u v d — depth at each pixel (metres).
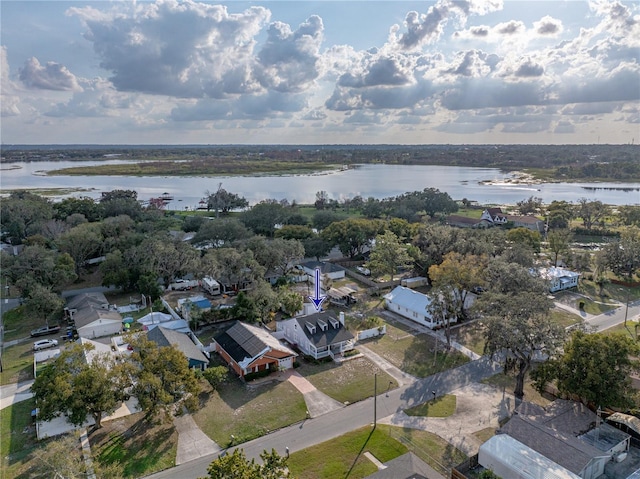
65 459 30.20
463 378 47.34
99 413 38.28
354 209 163.12
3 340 58.12
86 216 129.50
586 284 79.69
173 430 38.66
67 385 36.34
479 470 33.12
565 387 38.75
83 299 66.81
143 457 35.03
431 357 52.22
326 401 43.19
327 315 56.25
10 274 69.62
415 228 101.19
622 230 117.50
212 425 39.41
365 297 73.19
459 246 74.50
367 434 37.75
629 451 35.38
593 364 37.53
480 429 38.28
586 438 35.00
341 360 51.53
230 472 24.20
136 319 63.66
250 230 111.38
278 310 67.56
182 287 77.31
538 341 40.31
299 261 90.62
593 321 62.50
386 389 45.38
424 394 44.25
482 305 46.28
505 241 84.75
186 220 122.50
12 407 42.59
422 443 36.44
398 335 58.66
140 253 76.25
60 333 59.88
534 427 34.84
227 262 73.88
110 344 54.94
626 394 37.34
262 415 40.88
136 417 40.72
